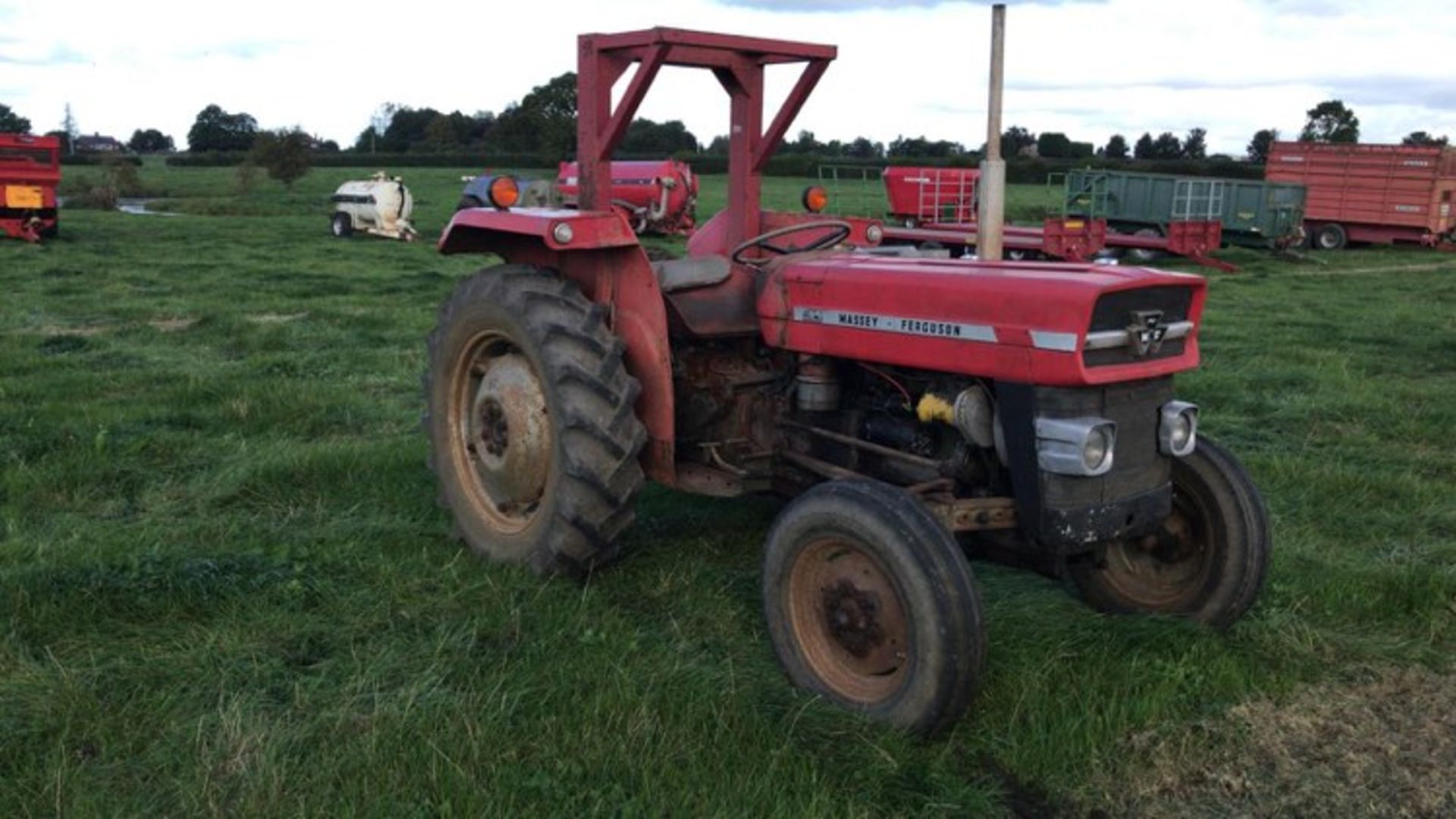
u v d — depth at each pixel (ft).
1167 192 69.72
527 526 14.39
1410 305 48.39
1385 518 17.78
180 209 103.19
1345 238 82.17
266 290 44.14
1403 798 10.29
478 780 9.64
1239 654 12.61
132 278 47.01
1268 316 43.55
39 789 9.48
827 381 13.48
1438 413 25.36
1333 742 11.21
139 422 21.44
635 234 13.85
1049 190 112.27
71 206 102.73
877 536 10.74
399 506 17.08
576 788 9.61
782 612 11.88
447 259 60.80
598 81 14.19
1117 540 12.59
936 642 10.39
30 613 12.37
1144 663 12.12
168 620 12.53
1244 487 13.00
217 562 13.66
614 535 13.76
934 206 68.95
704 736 10.41
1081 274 11.48
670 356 14.65
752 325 14.19
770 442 14.47
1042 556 12.64
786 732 10.62
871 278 12.49
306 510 16.84
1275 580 14.62
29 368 26.89
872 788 9.89
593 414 13.46
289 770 9.70
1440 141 117.19
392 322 35.88
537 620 12.77
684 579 14.32
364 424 22.24
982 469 12.45
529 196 53.93
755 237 15.31
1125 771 10.59
